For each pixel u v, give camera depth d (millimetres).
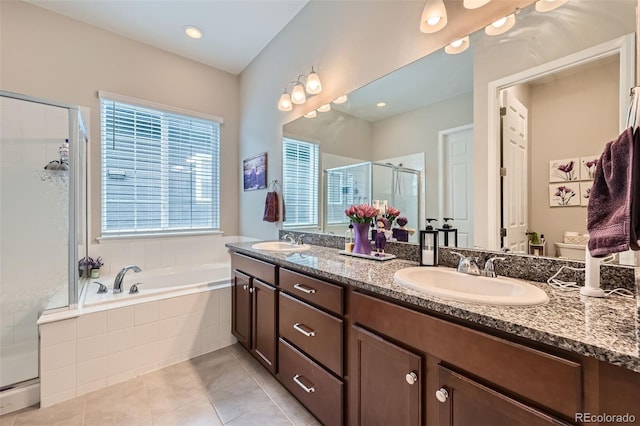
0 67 2186
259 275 1910
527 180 1187
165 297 2062
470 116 1390
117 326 1853
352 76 2002
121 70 2730
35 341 2045
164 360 2029
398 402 1018
